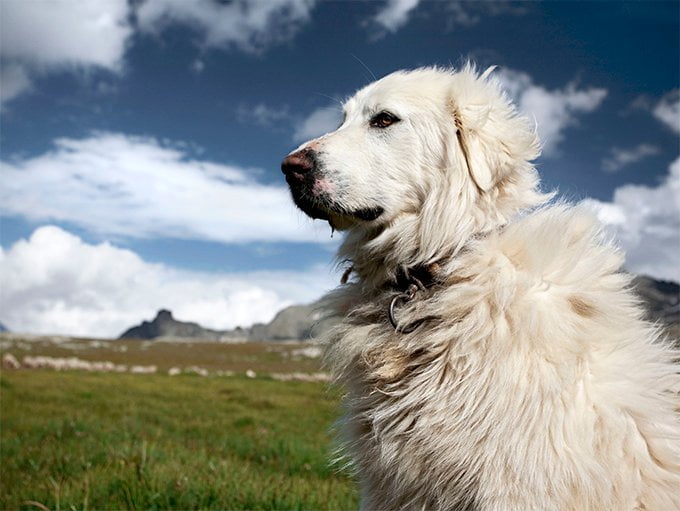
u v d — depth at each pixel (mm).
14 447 1812
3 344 16219
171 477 1276
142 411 3398
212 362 12852
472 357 624
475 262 673
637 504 605
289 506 1179
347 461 783
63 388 4699
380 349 691
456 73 811
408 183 758
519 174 749
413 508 669
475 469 616
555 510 587
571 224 687
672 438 620
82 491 1201
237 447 2102
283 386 6434
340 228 809
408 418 659
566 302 639
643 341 663
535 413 593
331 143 785
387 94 786
